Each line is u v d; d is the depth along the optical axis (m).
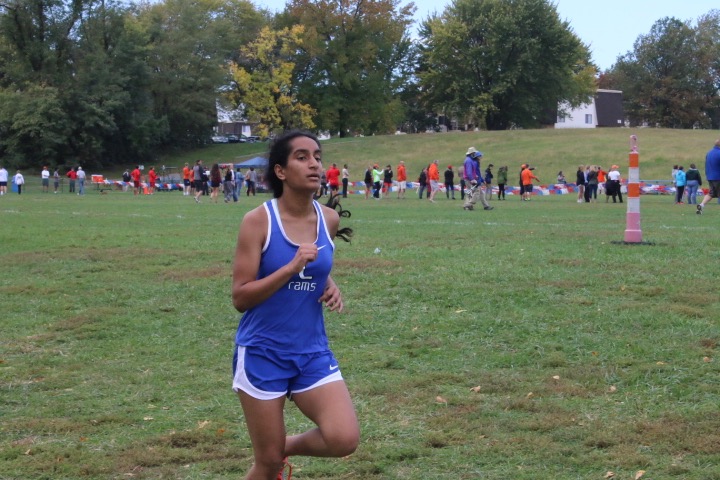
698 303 8.98
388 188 42.09
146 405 6.10
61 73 67.44
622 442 5.10
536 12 80.88
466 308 9.12
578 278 10.59
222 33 81.69
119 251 14.80
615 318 8.37
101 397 6.33
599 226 19.36
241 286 3.75
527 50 80.50
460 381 6.54
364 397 6.17
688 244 14.02
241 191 53.16
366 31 77.69
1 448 5.23
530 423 5.45
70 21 67.12
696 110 112.62
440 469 4.78
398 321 8.62
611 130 72.56
